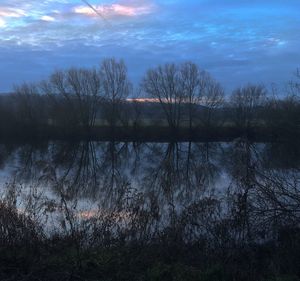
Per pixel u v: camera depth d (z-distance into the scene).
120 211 8.78
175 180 13.90
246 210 8.28
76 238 7.70
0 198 10.23
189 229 8.22
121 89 59.75
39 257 7.18
